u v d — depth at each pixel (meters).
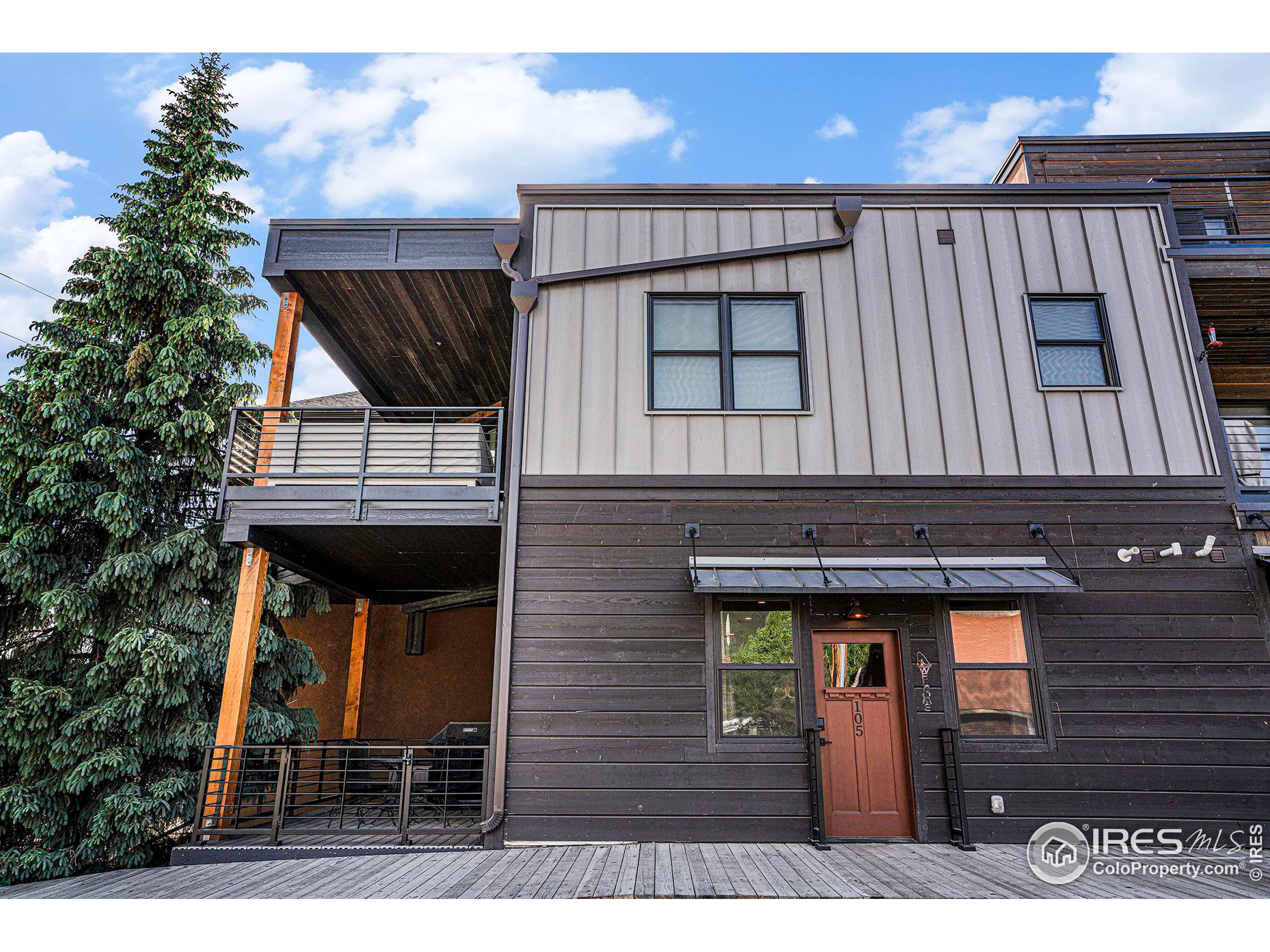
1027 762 5.89
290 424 7.34
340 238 7.50
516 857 5.40
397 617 11.42
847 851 5.45
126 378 8.45
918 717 6.02
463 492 6.78
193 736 7.53
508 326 8.59
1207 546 6.08
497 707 6.02
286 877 4.98
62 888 4.95
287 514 6.85
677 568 6.32
